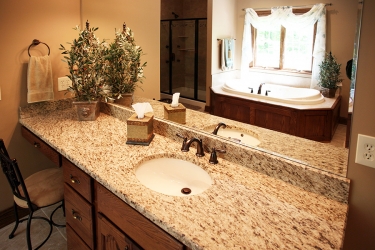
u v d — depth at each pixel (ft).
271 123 4.70
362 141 3.69
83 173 5.25
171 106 6.39
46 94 7.70
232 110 5.28
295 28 4.20
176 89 6.27
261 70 4.74
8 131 7.46
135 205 3.92
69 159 5.44
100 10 8.00
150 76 6.98
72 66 7.13
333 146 3.97
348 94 3.74
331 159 4.01
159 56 6.74
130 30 7.50
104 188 4.74
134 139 5.94
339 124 3.88
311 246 3.13
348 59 3.71
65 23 7.82
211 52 5.53
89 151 5.58
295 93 4.32
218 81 5.45
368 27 3.45
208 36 5.61
